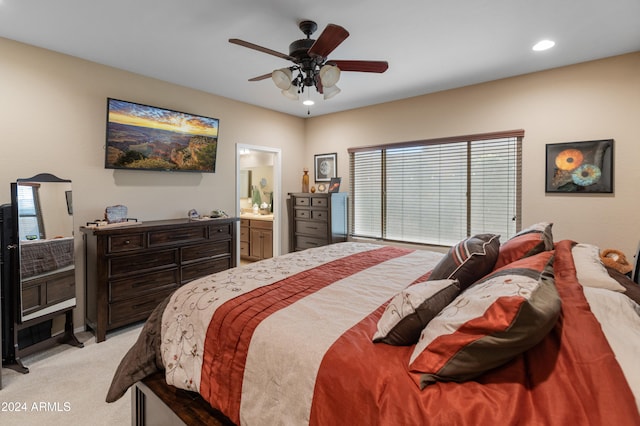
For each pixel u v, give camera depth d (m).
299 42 2.27
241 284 1.87
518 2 2.12
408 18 2.31
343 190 4.97
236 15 2.28
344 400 1.03
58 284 2.68
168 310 1.79
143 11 2.21
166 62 3.08
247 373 1.30
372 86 3.76
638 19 2.32
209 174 4.10
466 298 1.12
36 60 2.73
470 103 3.73
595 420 0.73
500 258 1.74
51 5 2.13
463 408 0.87
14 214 2.42
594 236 3.08
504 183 3.59
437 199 4.09
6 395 2.09
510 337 0.91
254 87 3.83
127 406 1.99
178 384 1.51
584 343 0.93
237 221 3.97
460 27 2.43
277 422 1.16
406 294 1.27
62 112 2.88
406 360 1.10
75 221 2.99
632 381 0.77
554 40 2.63
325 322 1.37
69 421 1.85
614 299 1.16
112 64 3.12
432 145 4.07
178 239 3.34
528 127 3.37
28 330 2.64
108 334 2.97
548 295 1.00
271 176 6.28
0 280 2.35
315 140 5.29
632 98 2.87
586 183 3.09
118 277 2.89
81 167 3.01
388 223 4.54
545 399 0.83
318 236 4.77
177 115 3.60
